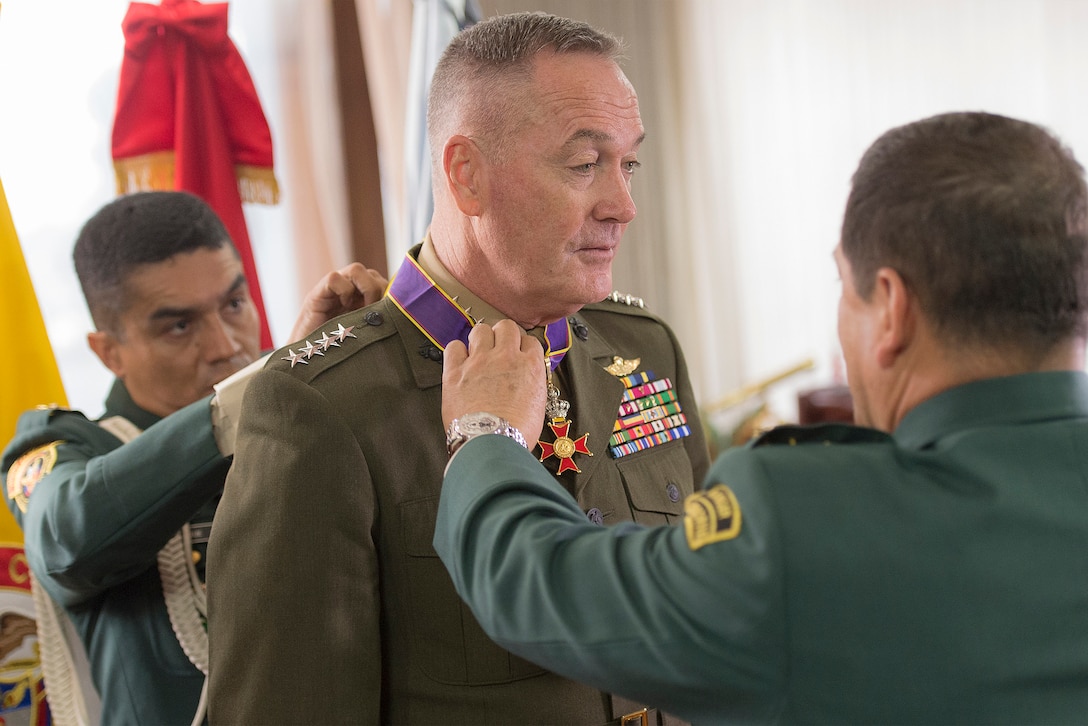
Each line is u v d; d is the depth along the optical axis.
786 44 3.63
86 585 1.29
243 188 2.02
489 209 1.05
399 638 1.06
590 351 1.24
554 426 1.13
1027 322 0.76
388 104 2.58
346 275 1.31
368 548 1.04
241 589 1.02
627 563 0.78
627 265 3.44
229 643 1.02
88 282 1.42
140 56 1.92
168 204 1.42
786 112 3.63
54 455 1.37
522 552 0.82
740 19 3.59
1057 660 0.73
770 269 3.65
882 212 0.77
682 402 1.35
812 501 0.74
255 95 2.03
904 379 0.80
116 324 1.42
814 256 3.67
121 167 1.93
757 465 0.76
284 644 1.00
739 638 0.73
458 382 0.98
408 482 1.06
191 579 1.39
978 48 3.58
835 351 3.31
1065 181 0.75
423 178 2.08
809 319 3.69
